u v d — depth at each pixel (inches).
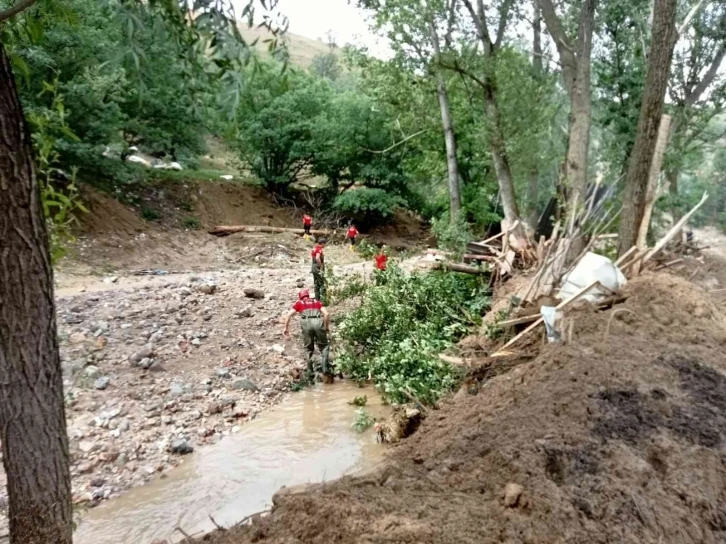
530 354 287.1
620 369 235.8
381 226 1257.4
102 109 723.4
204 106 127.6
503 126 595.8
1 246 103.3
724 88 676.1
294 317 470.9
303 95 1171.3
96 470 253.9
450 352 330.3
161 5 115.0
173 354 380.5
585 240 445.4
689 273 424.8
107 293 490.3
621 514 155.9
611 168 647.8
